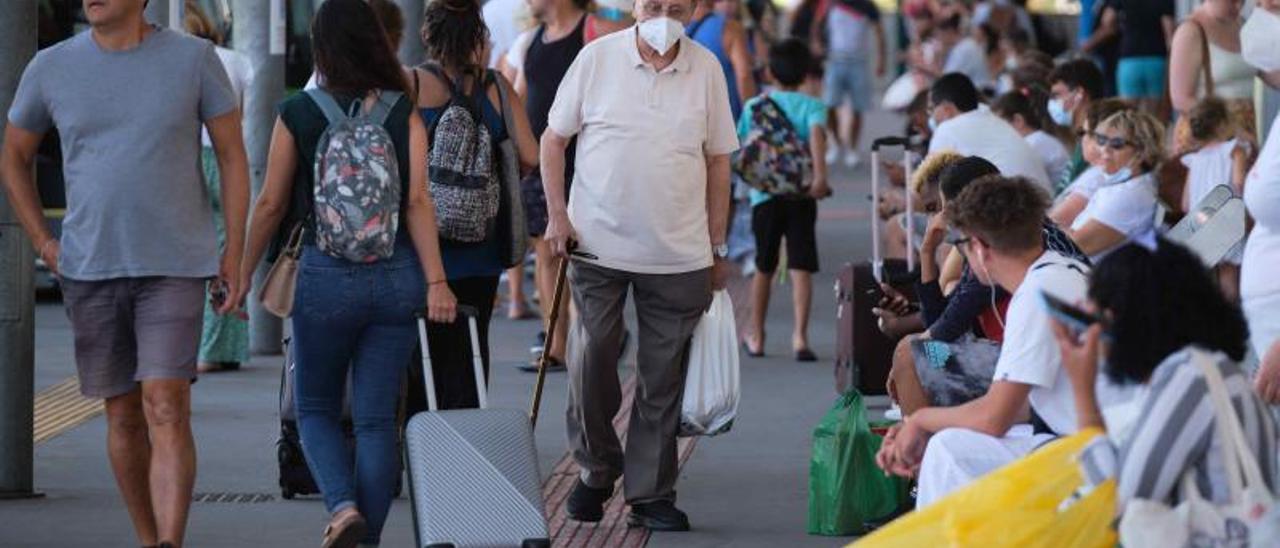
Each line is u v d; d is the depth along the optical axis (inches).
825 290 1454.2
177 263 605.6
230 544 684.7
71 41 610.9
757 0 2119.8
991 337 638.5
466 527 578.2
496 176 711.1
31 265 756.6
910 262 905.5
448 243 700.7
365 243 602.2
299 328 617.3
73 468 818.8
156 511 609.9
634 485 703.1
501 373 1068.5
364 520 606.9
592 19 947.3
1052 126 1080.8
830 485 693.9
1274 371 575.8
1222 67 1035.9
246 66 1029.8
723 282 703.7
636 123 674.2
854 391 702.5
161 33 611.8
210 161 992.2
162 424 611.8
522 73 973.2
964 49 2081.7
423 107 697.6
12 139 612.4
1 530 701.9
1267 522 426.3
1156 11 1437.0
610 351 690.2
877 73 3036.4
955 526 457.1
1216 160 877.8
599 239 679.1
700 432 701.9
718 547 682.2
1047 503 457.4
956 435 542.6
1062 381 536.7
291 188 621.3
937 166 737.0
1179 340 441.7
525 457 592.1
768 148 1082.1
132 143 601.3
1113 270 449.4
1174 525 433.4
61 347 1184.8
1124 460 440.1
